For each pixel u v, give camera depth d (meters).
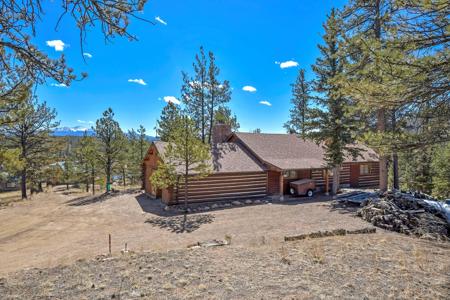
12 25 3.24
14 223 15.08
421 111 5.98
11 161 13.20
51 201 22.30
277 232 10.47
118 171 27.77
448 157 18.89
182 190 17.16
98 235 11.93
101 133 23.64
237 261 6.30
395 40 4.98
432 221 9.84
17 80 4.62
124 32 3.28
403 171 24.55
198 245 8.21
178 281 5.18
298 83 29.11
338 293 4.59
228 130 23.33
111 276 5.53
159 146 18.75
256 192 18.88
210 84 25.12
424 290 4.70
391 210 10.96
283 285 4.93
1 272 7.53
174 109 23.05
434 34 4.87
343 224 11.22
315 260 6.23
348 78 5.95
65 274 5.76
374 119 17.25
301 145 23.41
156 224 13.21
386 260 6.21
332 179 20.48
